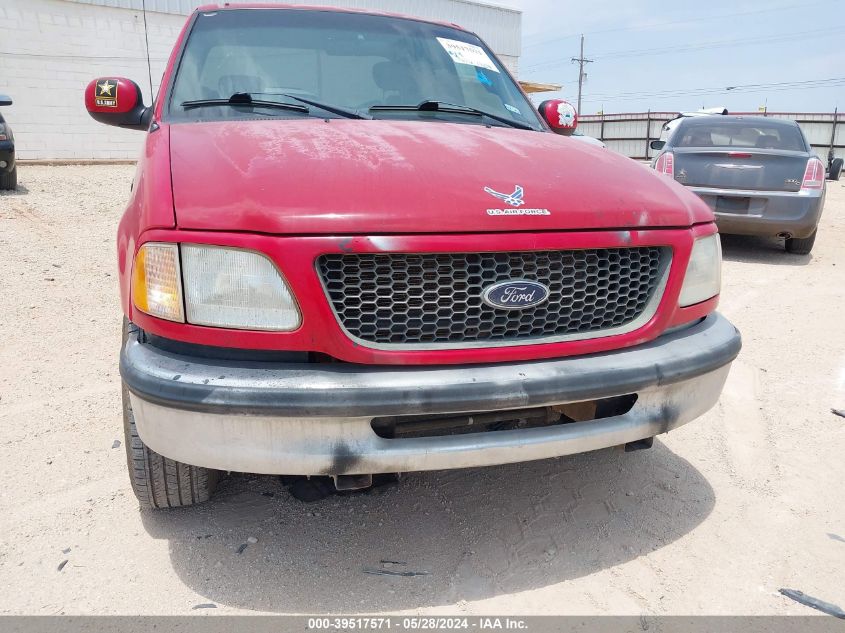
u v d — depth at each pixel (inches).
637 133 1079.6
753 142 292.8
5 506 98.9
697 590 83.1
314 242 69.4
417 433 84.7
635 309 84.2
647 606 80.2
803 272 266.2
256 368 71.2
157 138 94.4
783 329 190.5
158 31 644.7
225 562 87.0
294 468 71.9
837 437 125.2
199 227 71.8
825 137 947.3
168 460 86.7
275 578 84.1
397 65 124.1
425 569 86.3
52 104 610.2
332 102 112.5
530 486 107.0
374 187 74.5
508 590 82.7
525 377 74.2
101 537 92.0
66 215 307.4
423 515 98.3
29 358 157.5
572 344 78.6
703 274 89.7
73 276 224.1
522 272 76.4
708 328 92.0
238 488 104.1
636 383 79.2
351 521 96.3
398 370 72.6
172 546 90.1
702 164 280.1
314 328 70.6
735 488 107.6
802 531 95.8
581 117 1136.2
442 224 72.2
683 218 85.7
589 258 79.8
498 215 74.5
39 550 89.0
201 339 72.1
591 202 80.4
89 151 633.6
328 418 69.9
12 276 217.5
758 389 147.3
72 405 133.6
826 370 158.9
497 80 136.1
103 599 80.0
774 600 81.5
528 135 109.1
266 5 130.0
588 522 97.3
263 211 70.6
